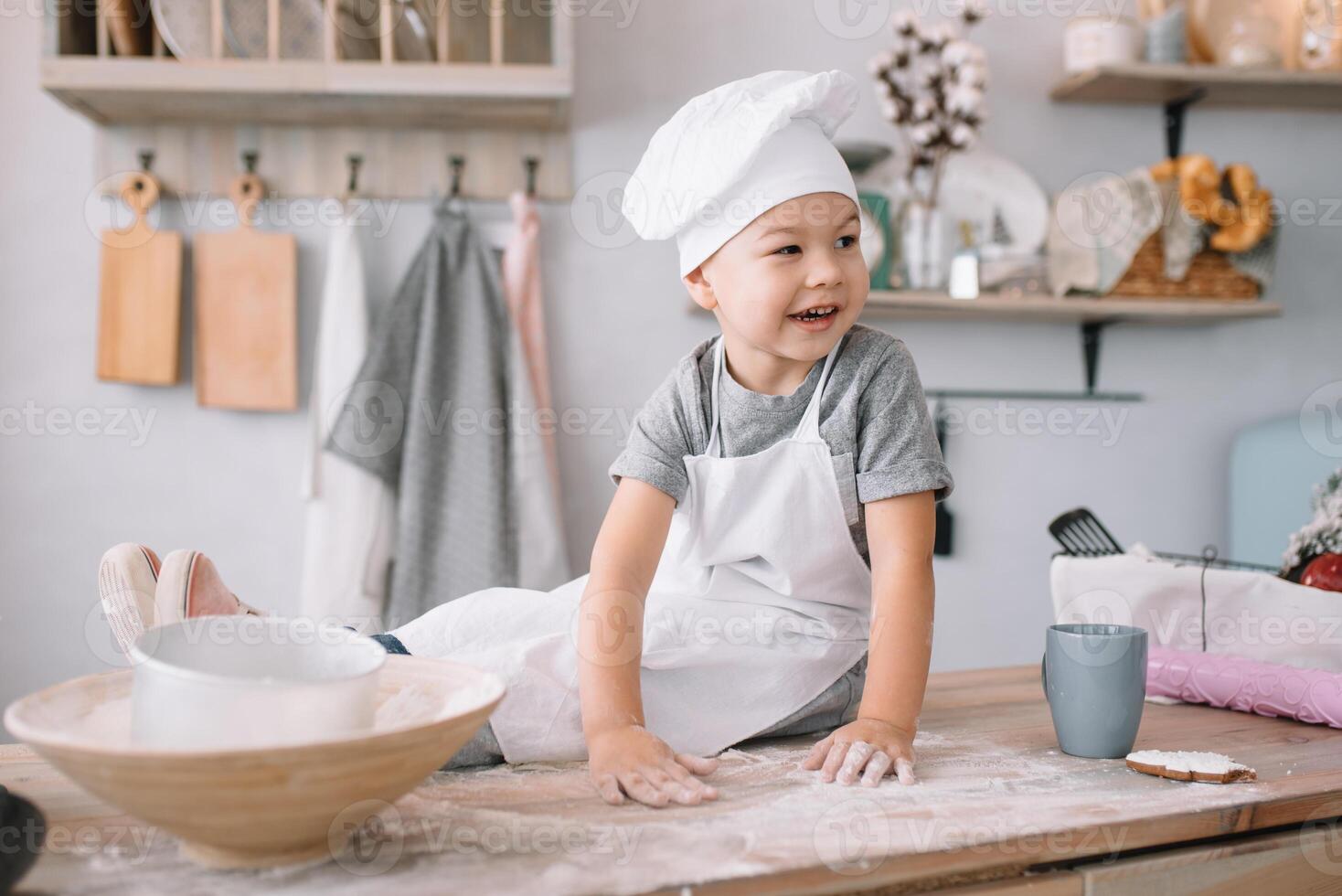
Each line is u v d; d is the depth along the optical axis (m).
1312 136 2.10
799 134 0.84
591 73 1.90
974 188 1.95
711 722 0.82
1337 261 2.12
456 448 1.74
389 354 1.75
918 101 1.89
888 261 1.85
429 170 1.85
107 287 1.78
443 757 0.54
